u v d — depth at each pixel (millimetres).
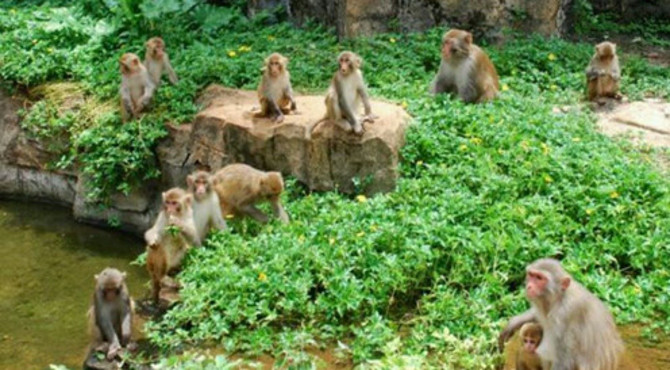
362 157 11125
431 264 9250
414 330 8469
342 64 10992
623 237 9680
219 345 8648
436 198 10320
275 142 11578
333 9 17078
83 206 13234
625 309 8711
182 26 16797
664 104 13930
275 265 9289
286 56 15109
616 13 19734
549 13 16859
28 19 16500
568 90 14273
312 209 10883
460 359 7988
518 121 12172
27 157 14039
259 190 10492
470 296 8828
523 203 10109
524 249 9297
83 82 14242
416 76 14406
